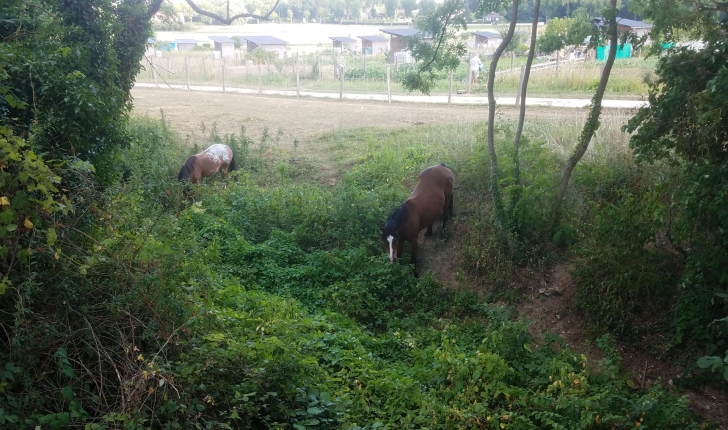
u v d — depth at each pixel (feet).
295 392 19.65
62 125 23.22
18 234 16.79
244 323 24.11
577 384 23.16
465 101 81.41
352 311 30.60
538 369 24.75
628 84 77.82
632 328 27.61
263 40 199.52
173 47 226.58
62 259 18.52
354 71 126.72
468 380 23.27
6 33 25.45
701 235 25.46
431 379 23.80
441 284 33.99
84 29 36.47
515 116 62.90
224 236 36.58
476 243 35.40
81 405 16.62
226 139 53.78
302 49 218.38
